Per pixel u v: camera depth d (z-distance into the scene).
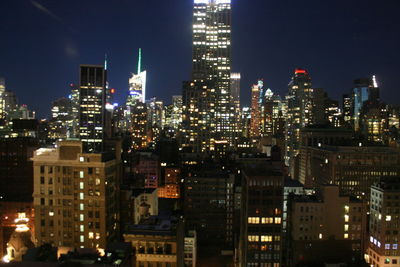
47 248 84.81
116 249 91.12
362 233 175.75
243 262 161.25
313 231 175.62
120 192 163.62
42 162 141.25
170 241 98.12
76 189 140.88
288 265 183.88
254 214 152.50
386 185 183.12
